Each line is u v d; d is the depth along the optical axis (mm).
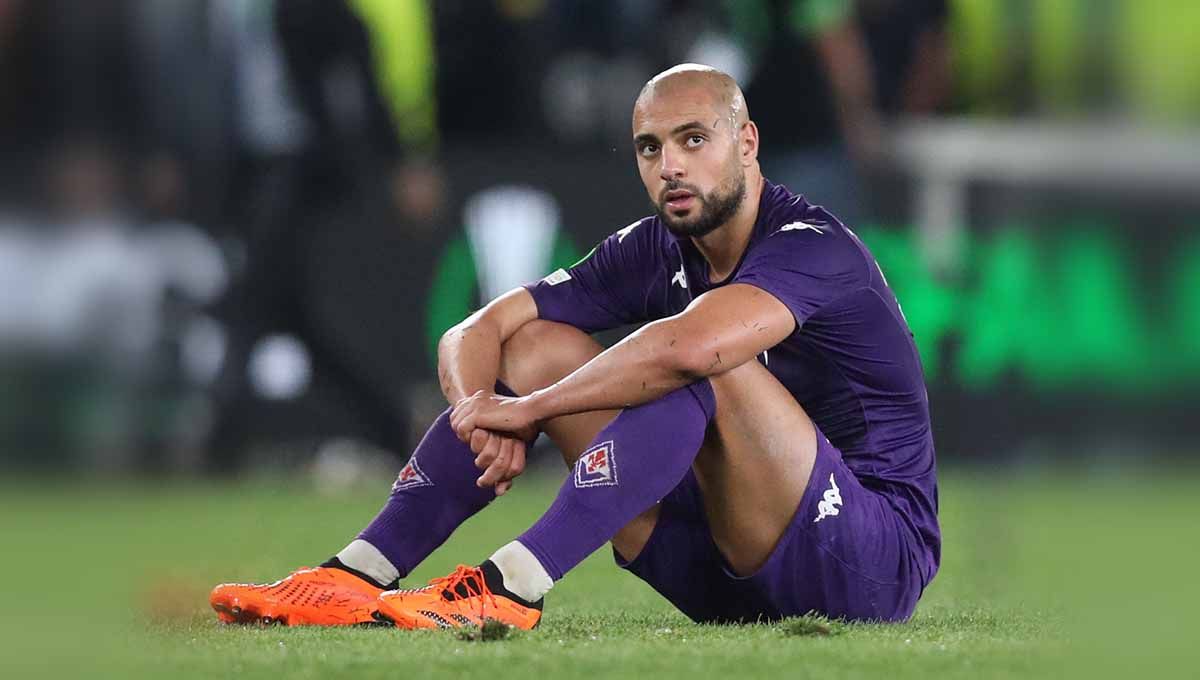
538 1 36375
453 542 22453
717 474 11750
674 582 12398
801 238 12055
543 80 36625
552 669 9695
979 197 32500
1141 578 18141
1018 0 37531
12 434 32750
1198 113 37188
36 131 34156
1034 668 10055
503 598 11484
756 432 11586
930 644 10945
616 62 36938
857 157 31625
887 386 12547
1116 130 34719
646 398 11484
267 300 32219
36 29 34688
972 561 19969
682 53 36750
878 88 36438
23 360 32812
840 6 30703
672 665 9828
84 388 32875
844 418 12602
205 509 27422
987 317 32438
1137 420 32688
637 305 13320
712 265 12656
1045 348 32531
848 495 11906
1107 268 32719
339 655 10312
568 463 12320
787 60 30500
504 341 12891
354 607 12055
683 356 11336
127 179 33500
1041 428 32469
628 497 11469
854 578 12055
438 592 11609
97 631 12867
